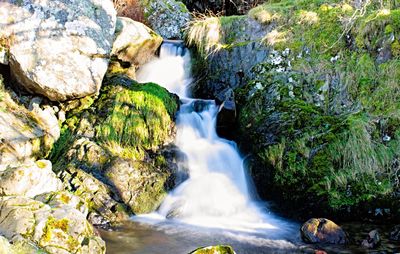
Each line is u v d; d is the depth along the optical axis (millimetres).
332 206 5164
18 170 4441
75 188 5195
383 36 6004
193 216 5363
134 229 4859
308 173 5430
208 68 7680
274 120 6125
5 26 5680
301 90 6348
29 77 5617
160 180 5688
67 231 3621
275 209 5582
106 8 6512
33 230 3477
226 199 5699
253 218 5406
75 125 6117
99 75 6129
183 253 4203
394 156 5160
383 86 5719
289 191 5531
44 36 5785
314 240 4520
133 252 4176
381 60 5961
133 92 6281
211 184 5879
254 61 7156
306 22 6926
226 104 6625
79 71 5914
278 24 7270
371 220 5055
